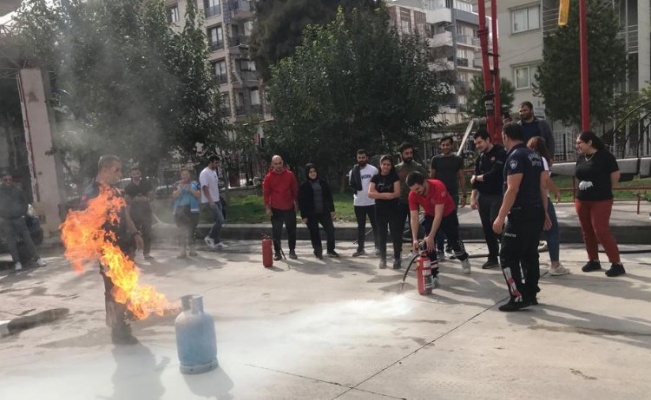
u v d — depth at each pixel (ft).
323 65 61.82
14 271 31.89
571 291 18.61
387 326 16.60
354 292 21.04
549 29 84.79
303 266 27.17
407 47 64.49
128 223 18.51
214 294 22.45
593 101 66.54
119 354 15.81
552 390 11.54
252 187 77.82
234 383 13.08
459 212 36.17
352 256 29.01
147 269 29.17
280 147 66.95
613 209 31.55
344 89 61.67
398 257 24.81
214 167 34.81
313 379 13.02
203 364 13.79
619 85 75.72
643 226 25.71
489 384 12.06
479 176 22.44
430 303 18.70
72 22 47.98
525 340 14.52
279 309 19.39
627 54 70.59
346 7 82.48
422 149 72.08
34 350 16.97
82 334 18.33
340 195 61.26
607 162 19.75
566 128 78.64
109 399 12.75
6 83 64.64
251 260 30.04
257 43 91.09
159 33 50.39
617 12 78.13
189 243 32.86
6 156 68.49
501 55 90.07
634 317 15.53
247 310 19.54
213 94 54.70
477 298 18.88
